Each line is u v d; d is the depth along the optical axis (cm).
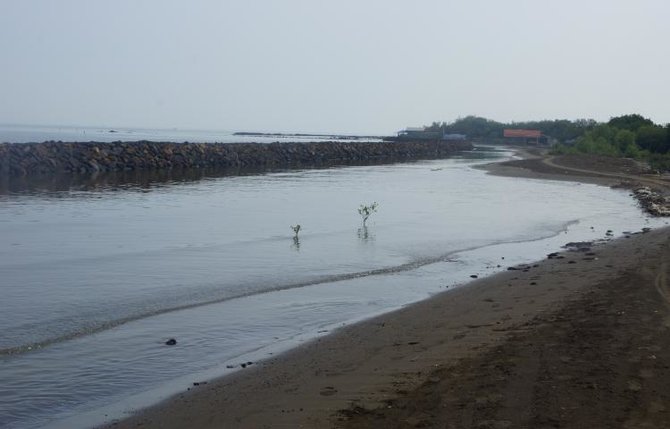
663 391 723
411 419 686
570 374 784
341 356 947
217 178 4997
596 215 2945
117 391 834
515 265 1705
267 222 2586
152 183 4384
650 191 4031
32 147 5166
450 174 5894
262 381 850
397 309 1241
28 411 769
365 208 2695
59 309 1241
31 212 2766
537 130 18738
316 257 1827
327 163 7825
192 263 1728
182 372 904
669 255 1667
